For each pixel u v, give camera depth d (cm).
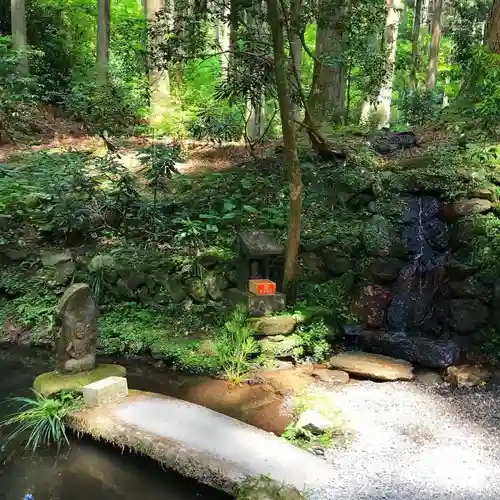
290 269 609
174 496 367
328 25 749
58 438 420
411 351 570
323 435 423
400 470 384
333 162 796
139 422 425
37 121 1135
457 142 800
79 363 493
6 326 644
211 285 641
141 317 636
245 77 714
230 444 398
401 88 1692
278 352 571
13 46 1162
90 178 752
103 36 1214
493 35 913
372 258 657
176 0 787
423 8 2084
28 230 746
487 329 582
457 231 644
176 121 1153
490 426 449
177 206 753
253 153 911
